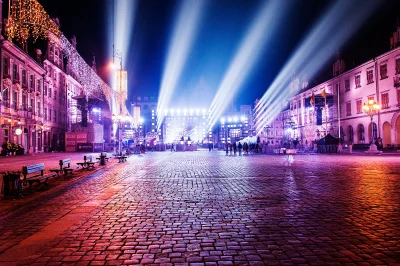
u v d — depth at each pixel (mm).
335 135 53344
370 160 24797
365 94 45875
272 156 34719
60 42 53000
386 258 4500
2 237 5715
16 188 9547
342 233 5703
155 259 4566
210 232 5855
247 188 11039
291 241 5281
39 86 46000
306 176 14391
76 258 4641
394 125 39719
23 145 40219
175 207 8047
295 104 72812
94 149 49969
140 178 14258
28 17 27188
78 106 55906
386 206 7918
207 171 17328
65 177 14773
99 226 6340
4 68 35625
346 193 9828
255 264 4332
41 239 5543
